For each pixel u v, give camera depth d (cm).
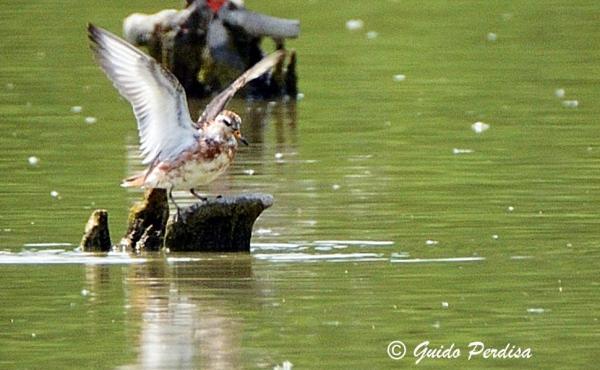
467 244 1648
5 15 3559
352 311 1405
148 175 1623
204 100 2869
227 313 1403
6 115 2556
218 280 1517
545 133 2341
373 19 3634
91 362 1266
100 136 2366
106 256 1620
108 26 3378
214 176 1631
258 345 1309
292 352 1288
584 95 2708
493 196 1889
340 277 1522
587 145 2230
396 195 1908
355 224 1752
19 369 1249
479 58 3133
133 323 1373
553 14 3647
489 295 1451
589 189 1919
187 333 1343
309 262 1585
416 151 2220
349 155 2209
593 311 1398
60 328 1363
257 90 2867
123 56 1575
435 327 1355
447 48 3253
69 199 1888
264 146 2311
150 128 1603
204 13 2891
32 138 2342
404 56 3175
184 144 1614
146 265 1583
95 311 1413
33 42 3269
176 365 1257
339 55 3206
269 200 1645
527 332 1339
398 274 1530
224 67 2889
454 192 1919
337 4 3841
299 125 2505
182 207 1809
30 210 1827
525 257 1590
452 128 2409
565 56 3134
